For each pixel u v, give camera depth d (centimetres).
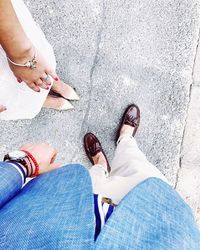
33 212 96
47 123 216
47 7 214
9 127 214
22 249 83
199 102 221
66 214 93
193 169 220
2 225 92
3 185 105
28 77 141
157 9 219
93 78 218
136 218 107
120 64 219
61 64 216
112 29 217
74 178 112
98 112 219
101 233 92
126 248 92
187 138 221
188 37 220
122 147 198
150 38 219
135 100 220
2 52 140
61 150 217
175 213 123
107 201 127
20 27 115
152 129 220
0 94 162
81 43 217
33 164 129
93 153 215
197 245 115
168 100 220
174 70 220
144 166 172
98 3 216
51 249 81
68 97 212
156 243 100
